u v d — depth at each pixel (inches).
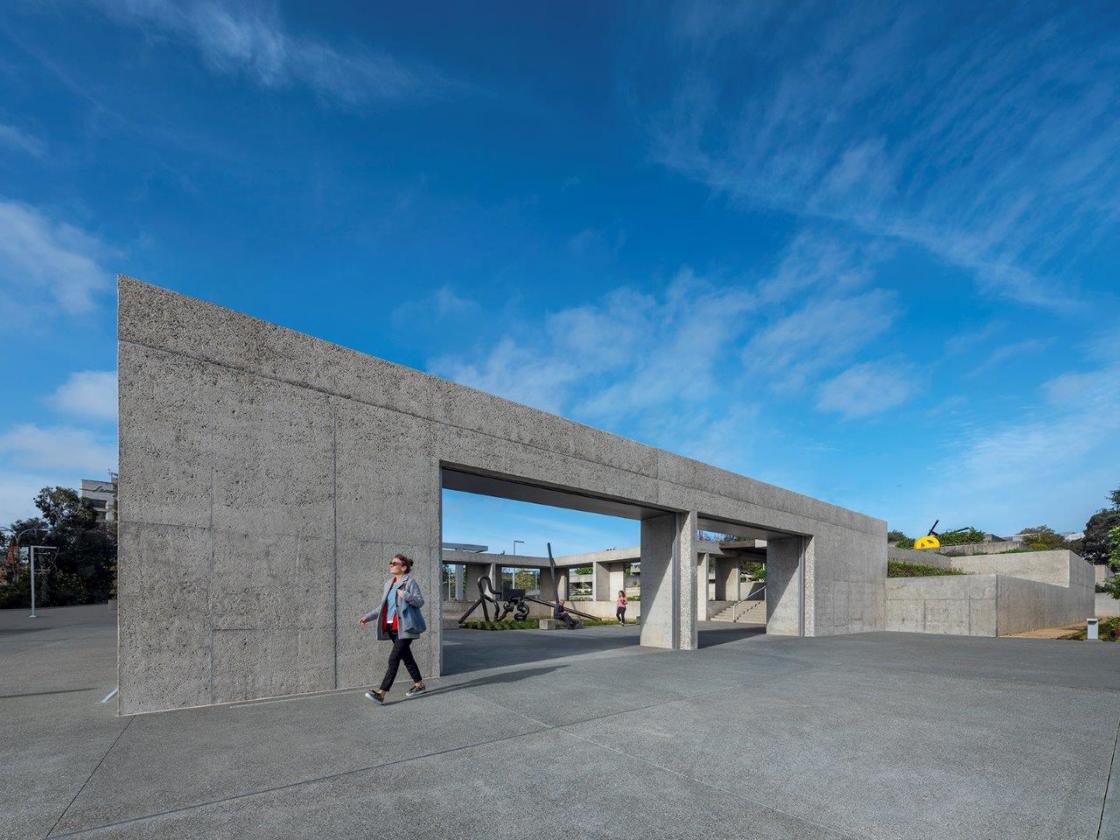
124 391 230.8
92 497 1800.0
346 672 282.7
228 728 205.2
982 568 1191.6
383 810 140.3
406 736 199.5
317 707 240.7
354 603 289.6
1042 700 281.1
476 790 154.3
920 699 281.6
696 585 508.7
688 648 498.6
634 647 504.4
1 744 184.2
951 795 157.3
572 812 142.5
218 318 258.7
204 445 248.8
